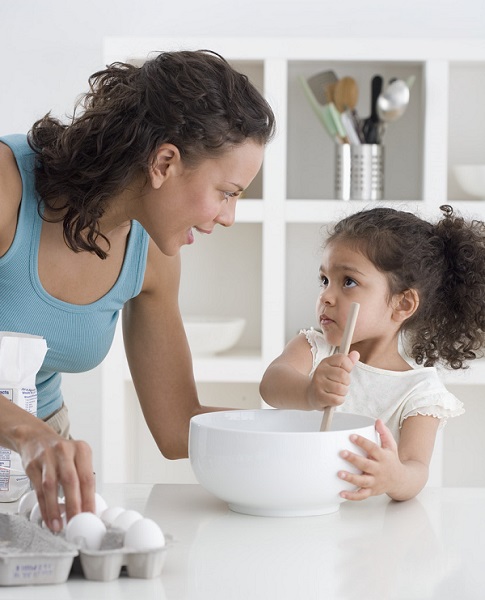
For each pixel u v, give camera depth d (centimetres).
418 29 305
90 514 85
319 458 103
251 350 304
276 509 105
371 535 98
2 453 117
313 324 307
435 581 83
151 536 83
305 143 305
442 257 164
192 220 127
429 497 117
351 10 304
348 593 80
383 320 153
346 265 153
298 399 132
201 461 106
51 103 311
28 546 82
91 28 309
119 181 126
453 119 307
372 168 284
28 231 137
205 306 309
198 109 119
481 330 172
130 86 126
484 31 305
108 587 80
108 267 144
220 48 281
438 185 283
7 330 141
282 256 282
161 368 157
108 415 281
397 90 279
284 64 281
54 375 159
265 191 282
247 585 81
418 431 136
